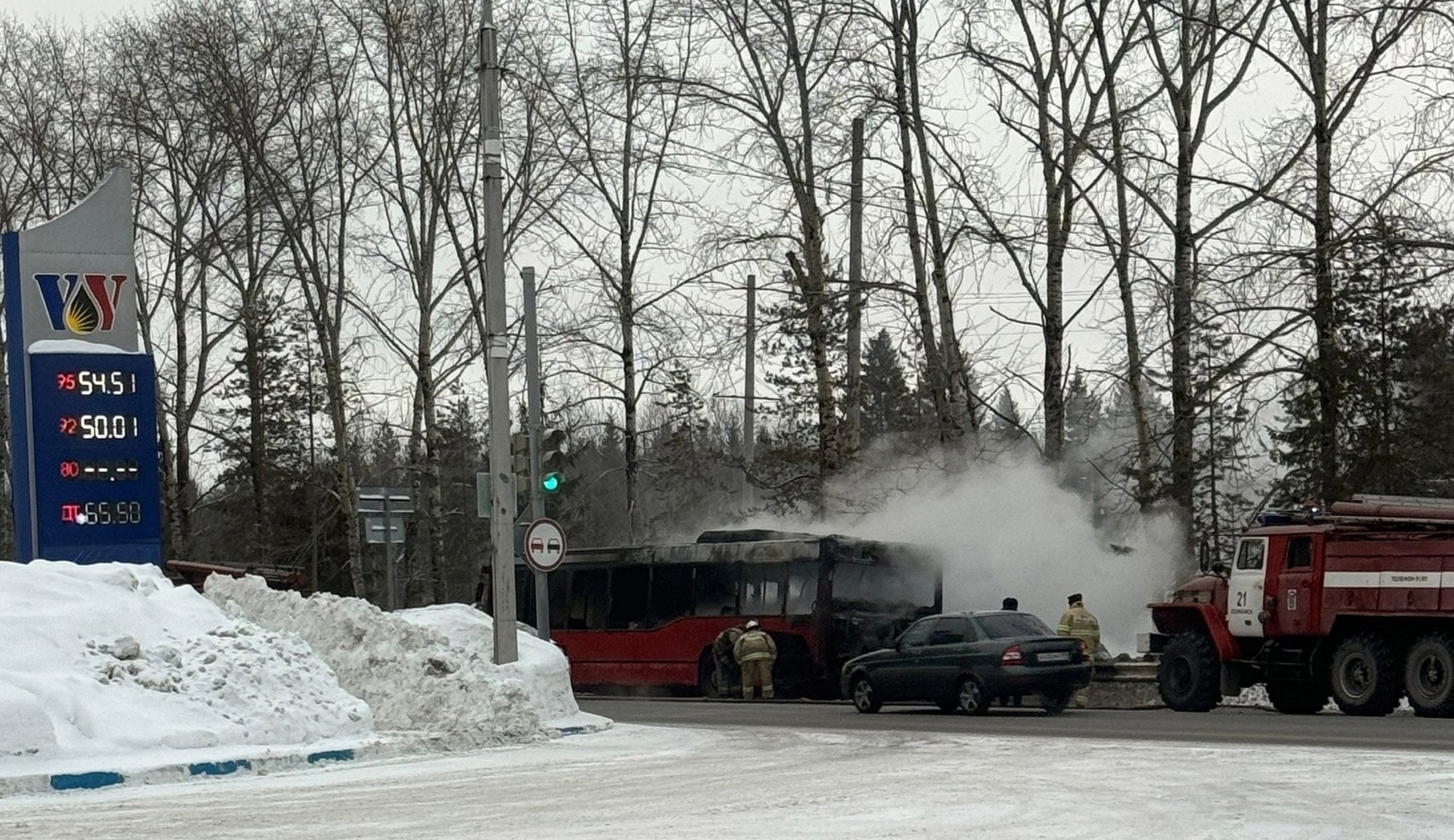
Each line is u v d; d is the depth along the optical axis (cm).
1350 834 995
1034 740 1878
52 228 2469
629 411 4191
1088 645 2844
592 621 3650
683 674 3462
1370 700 2361
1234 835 998
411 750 1789
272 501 6397
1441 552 2306
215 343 5009
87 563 2420
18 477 2469
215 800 1329
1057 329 3444
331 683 1920
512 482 2331
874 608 3288
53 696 1616
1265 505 3541
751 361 3966
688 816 1142
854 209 3656
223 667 1786
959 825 1060
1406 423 3588
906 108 3434
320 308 4475
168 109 4509
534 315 2981
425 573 5322
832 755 1705
